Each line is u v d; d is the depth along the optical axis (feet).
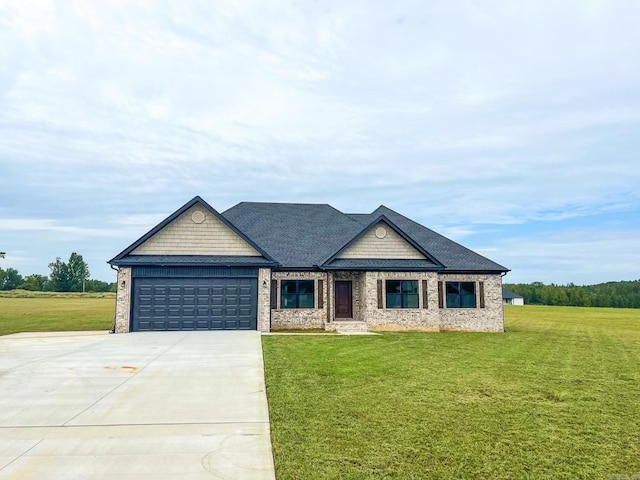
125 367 34.68
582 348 51.83
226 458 16.52
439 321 71.56
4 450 17.22
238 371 33.24
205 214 65.57
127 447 17.58
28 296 290.76
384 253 72.54
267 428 20.11
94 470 15.28
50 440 18.39
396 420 21.61
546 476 15.53
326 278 71.10
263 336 56.80
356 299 74.28
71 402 24.35
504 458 17.08
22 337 56.08
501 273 75.10
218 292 63.82
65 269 391.24
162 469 15.42
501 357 42.83
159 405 23.80
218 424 20.62
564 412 23.57
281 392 26.86
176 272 63.21
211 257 64.54
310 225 82.23
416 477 15.20
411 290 70.85
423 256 73.05
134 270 62.28
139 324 61.72
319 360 38.75
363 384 29.40
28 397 25.43
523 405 24.84
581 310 193.88
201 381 29.81
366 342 52.37
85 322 87.15
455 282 74.13
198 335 57.47
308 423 20.94
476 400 25.75
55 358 38.86
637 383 31.32
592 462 16.84
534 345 53.88
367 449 17.72
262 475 15.02
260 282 64.75
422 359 40.42
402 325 69.51
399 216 88.94
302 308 70.49
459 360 40.37
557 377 33.06
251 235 76.95
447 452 17.60
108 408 23.15
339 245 75.05
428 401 25.30
